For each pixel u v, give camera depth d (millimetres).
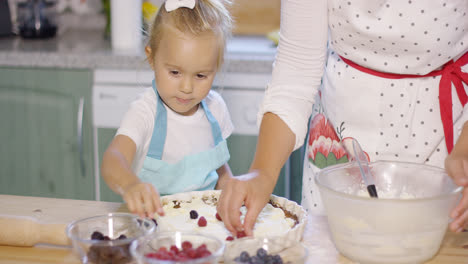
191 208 1112
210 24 1310
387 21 1118
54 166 2396
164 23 1309
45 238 950
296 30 1161
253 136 2232
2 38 2686
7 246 963
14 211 1079
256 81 2188
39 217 1049
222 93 2201
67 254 937
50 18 2701
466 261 907
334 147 1308
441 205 852
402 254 869
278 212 1084
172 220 1046
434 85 1188
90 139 2328
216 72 1387
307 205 1345
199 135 1483
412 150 1221
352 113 1233
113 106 2273
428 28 1104
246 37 2824
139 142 1330
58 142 2363
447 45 1123
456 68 1172
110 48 2426
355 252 889
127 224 949
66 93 2299
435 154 1235
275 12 2846
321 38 1165
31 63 2291
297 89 1173
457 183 878
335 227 909
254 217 981
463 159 932
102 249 834
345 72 1234
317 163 1327
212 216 1072
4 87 2340
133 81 2246
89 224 938
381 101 1205
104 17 2973
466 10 1105
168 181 1432
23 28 2648
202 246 827
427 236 864
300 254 859
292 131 1125
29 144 2389
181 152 1458
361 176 1020
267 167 1075
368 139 1240
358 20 1134
